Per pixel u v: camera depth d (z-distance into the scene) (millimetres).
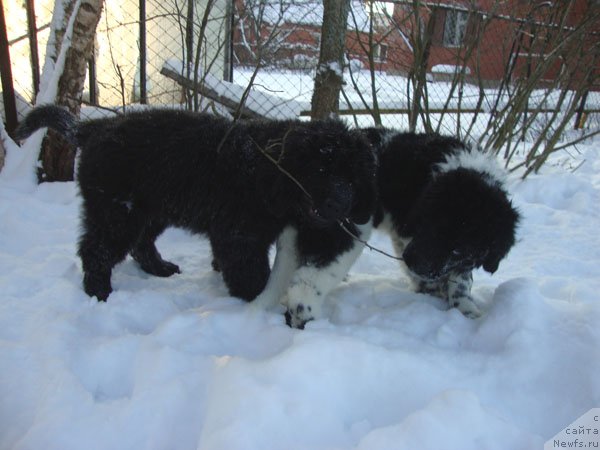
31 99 1938
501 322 901
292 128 964
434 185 956
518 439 658
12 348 815
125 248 1048
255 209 976
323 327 914
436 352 847
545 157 2037
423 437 631
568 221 1671
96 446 660
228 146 975
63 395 717
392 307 1044
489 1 2193
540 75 1905
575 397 757
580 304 956
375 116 1768
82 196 1031
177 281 1185
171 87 2439
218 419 658
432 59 2205
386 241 1509
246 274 1016
